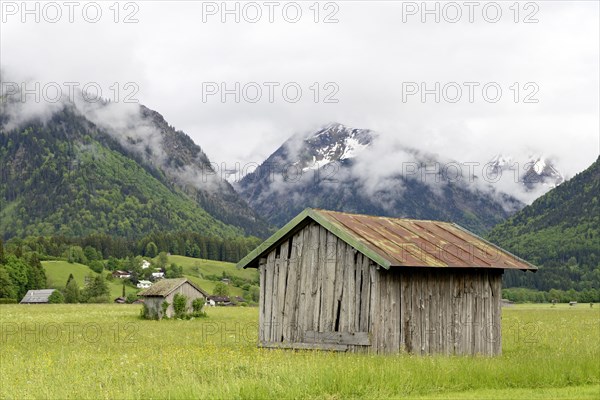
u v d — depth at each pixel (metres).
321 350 29.53
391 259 27.84
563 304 191.00
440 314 31.08
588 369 22.56
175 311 91.38
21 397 18.91
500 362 23.45
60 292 193.62
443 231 35.94
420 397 18.80
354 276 29.19
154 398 18.11
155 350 34.78
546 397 18.78
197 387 18.75
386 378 20.06
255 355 27.30
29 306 143.00
